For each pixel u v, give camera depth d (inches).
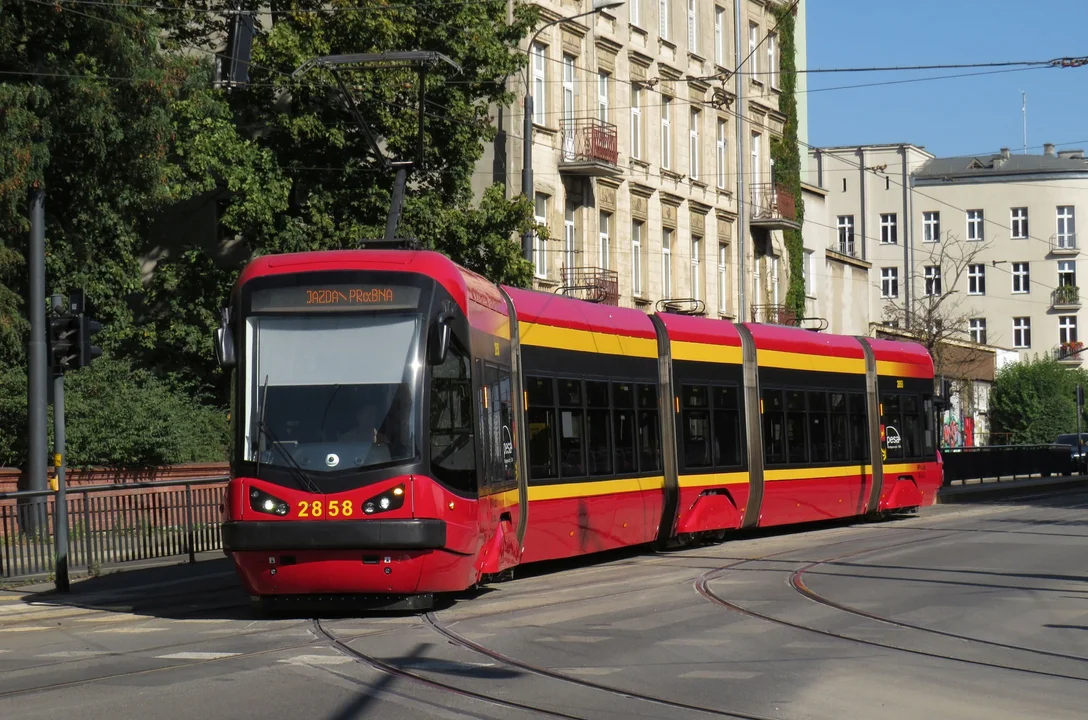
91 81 1000.9
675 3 1806.1
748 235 2000.5
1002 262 3405.5
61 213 1206.3
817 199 2290.8
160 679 397.4
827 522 1144.8
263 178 1230.9
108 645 479.5
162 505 805.9
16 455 1085.1
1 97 930.1
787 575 695.7
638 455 806.5
